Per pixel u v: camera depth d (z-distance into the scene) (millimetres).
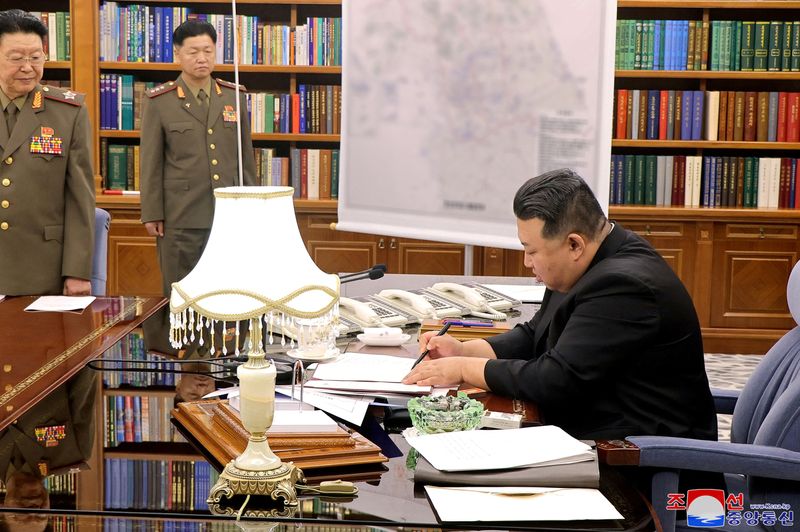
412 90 4328
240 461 1576
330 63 5676
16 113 3633
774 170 5637
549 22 3979
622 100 5648
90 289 3695
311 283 1533
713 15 5930
